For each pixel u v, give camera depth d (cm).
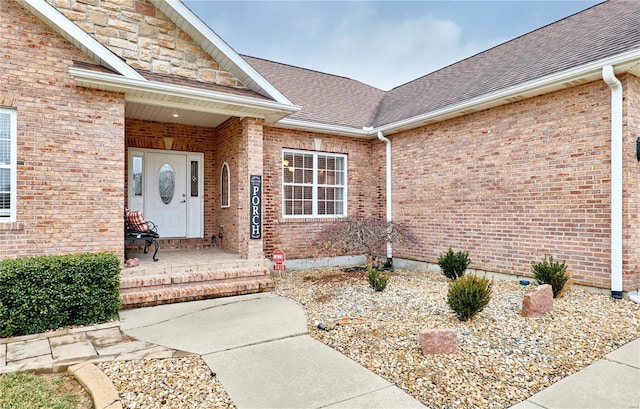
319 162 1028
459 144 854
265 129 927
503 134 765
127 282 605
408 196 984
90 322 511
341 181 1065
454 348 390
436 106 902
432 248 920
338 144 1040
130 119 877
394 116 1045
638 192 611
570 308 539
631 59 549
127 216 741
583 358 381
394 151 1027
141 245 905
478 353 390
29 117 568
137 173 908
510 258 752
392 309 554
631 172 597
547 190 692
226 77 761
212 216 988
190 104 707
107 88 610
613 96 596
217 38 716
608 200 609
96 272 514
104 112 616
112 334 469
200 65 736
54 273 484
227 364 376
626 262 588
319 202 1023
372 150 1099
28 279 468
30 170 567
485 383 329
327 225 975
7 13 559
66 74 594
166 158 943
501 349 399
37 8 554
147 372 357
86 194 601
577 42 742
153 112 812
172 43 710
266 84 750
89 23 639
